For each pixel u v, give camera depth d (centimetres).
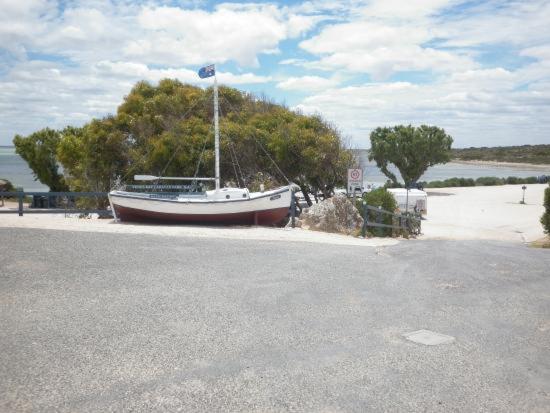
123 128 2975
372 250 1479
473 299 925
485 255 1520
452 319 790
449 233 2958
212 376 550
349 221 2033
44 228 1530
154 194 1980
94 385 520
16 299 809
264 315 767
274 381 543
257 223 1905
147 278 967
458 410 495
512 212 4409
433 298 920
